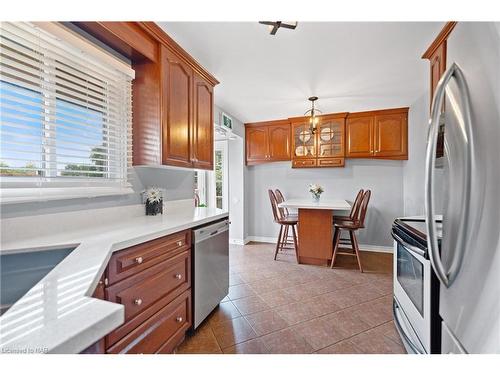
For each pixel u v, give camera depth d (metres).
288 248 4.16
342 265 3.43
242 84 2.82
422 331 1.26
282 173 4.80
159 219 1.88
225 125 3.82
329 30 1.80
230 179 4.76
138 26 1.63
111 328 0.49
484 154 0.67
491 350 0.64
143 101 1.82
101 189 1.60
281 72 2.52
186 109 2.08
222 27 1.78
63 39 1.31
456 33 0.85
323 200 4.21
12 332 0.43
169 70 1.86
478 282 0.69
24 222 1.21
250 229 4.98
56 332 0.43
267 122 4.61
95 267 0.78
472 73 0.73
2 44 1.10
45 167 1.33
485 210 0.67
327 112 4.02
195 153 2.23
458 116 0.79
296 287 2.68
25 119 1.21
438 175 2.07
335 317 2.07
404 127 3.78
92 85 1.53
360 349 1.67
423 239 1.26
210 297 2.04
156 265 1.44
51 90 1.33
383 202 4.18
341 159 4.11
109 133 1.68
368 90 3.02
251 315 2.11
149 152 1.81
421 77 2.62
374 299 2.40
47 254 1.10
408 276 1.51
